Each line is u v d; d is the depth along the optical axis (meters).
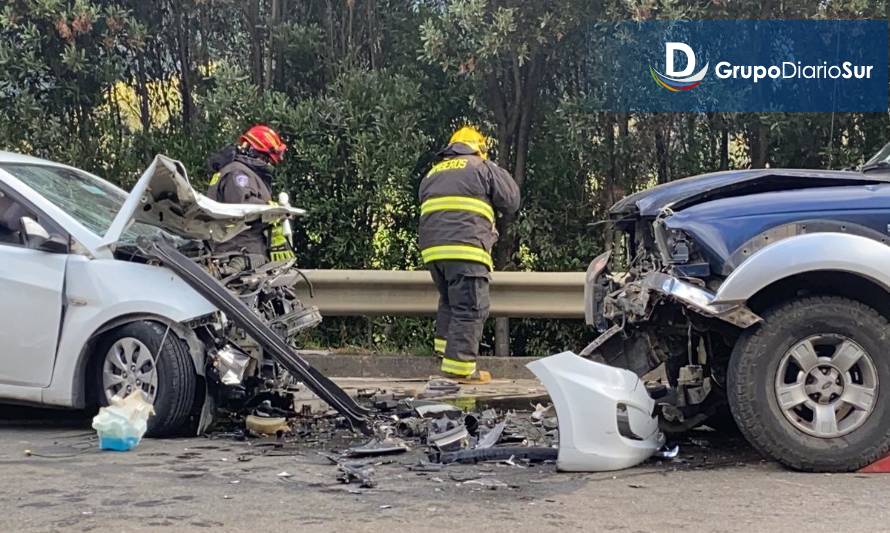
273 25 9.63
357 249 9.20
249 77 9.57
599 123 9.05
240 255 6.35
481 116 9.48
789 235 4.73
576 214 9.30
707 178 5.32
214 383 5.79
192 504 4.09
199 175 9.15
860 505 4.04
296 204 9.10
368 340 9.08
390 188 8.91
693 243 4.80
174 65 9.91
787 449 4.59
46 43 9.02
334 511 4.00
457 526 3.78
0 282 5.81
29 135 9.05
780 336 4.58
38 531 3.67
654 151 9.27
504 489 4.39
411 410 6.21
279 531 3.70
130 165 9.28
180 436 5.74
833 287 4.73
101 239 5.88
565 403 4.71
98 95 9.46
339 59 9.72
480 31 8.48
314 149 8.87
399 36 9.57
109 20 8.99
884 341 4.54
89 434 5.80
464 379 7.79
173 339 5.62
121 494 4.25
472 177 7.48
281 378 6.23
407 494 4.30
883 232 4.72
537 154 9.28
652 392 5.39
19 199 6.00
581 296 8.22
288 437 5.69
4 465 4.84
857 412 4.59
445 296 7.82
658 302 4.88
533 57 8.91
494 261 9.35
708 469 4.78
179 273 5.69
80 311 5.74
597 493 4.30
